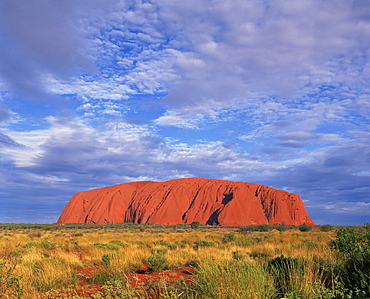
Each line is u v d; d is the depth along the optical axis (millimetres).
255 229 64625
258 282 5457
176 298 5598
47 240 28500
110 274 9438
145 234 45531
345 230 8961
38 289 7816
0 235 39625
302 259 8266
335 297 5535
